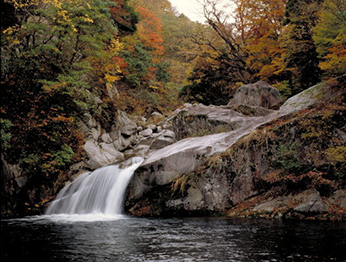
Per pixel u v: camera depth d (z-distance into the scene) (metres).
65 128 16.25
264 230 7.91
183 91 33.78
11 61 14.92
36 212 13.85
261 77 28.73
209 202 11.26
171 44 48.00
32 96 14.85
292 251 5.79
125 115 23.86
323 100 12.73
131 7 33.19
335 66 13.39
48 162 14.91
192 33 35.34
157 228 8.70
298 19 21.34
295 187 10.76
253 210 10.55
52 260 5.51
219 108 19.52
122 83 31.33
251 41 30.34
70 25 16.55
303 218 9.73
